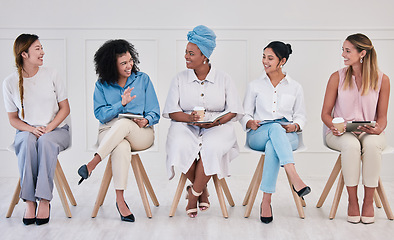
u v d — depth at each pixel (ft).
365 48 8.32
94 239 7.20
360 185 10.68
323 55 11.00
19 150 8.07
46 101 8.47
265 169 7.97
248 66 11.03
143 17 11.00
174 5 10.96
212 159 7.94
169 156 8.16
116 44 8.32
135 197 9.62
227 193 8.86
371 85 8.45
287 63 11.04
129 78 8.64
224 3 10.96
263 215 8.02
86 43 11.03
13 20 10.93
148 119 8.43
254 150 8.38
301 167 11.28
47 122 8.48
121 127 7.91
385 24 10.89
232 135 8.39
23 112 8.36
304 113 8.66
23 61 8.26
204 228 7.72
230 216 8.37
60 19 10.96
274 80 8.75
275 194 9.86
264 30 10.97
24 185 7.81
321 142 11.18
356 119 8.63
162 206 8.97
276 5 10.94
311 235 7.41
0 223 7.95
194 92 8.54
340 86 8.69
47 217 7.95
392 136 11.03
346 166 7.99
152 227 7.75
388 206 8.20
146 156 11.32
